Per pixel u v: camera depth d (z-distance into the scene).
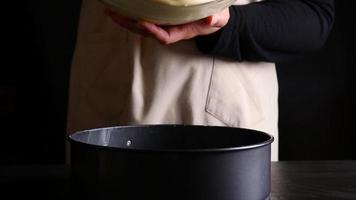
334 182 0.52
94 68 0.78
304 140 1.56
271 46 0.71
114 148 0.34
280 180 0.53
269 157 0.39
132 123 0.73
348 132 1.55
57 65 1.45
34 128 1.47
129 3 0.48
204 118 0.74
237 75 0.75
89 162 0.36
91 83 0.78
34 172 0.54
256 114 0.76
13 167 0.57
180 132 0.47
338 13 1.52
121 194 0.34
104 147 0.35
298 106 1.54
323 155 1.56
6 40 1.42
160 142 0.47
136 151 0.34
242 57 0.72
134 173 0.34
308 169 0.58
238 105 0.74
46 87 1.46
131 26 0.55
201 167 0.34
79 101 0.80
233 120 0.74
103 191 0.35
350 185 0.50
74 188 0.37
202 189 0.34
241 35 0.68
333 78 1.53
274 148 0.82
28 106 1.46
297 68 1.53
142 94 0.73
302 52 0.76
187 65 0.73
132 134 0.46
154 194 0.34
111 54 0.76
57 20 1.43
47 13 1.42
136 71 0.73
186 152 0.34
